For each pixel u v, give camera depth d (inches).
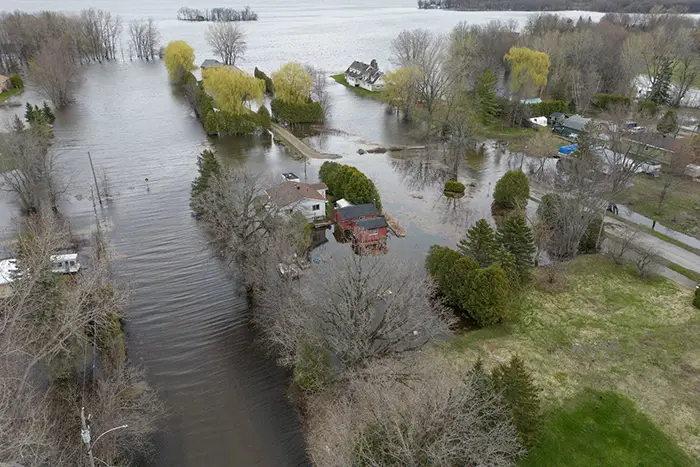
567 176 2145.7
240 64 5521.7
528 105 3521.2
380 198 2384.4
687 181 2573.8
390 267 1416.1
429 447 829.2
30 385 1085.8
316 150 3065.9
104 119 3526.1
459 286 1579.7
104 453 1012.5
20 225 2031.3
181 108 3850.9
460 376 1244.5
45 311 1221.1
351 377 1171.3
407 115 3690.9
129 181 2544.3
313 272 1656.0
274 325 1408.7
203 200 1738.4
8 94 4042.8
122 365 1277.1
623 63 4040.4
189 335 1508.4
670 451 1119.6
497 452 933.8
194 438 1179.9
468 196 2475.4
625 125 2915.8
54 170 2363.4
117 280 1681.8
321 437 1177.4
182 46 4594.0
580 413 1216.8
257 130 3361.2
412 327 1398.9
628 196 2390.5
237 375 1368.1
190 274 1801.2
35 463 864.3
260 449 1157.7
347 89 4628.4
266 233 1598.2
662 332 1499.8
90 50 5600.4
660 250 1937.7
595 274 1787.6
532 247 1733.5
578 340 1472.7
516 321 1553.9
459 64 3624.5
